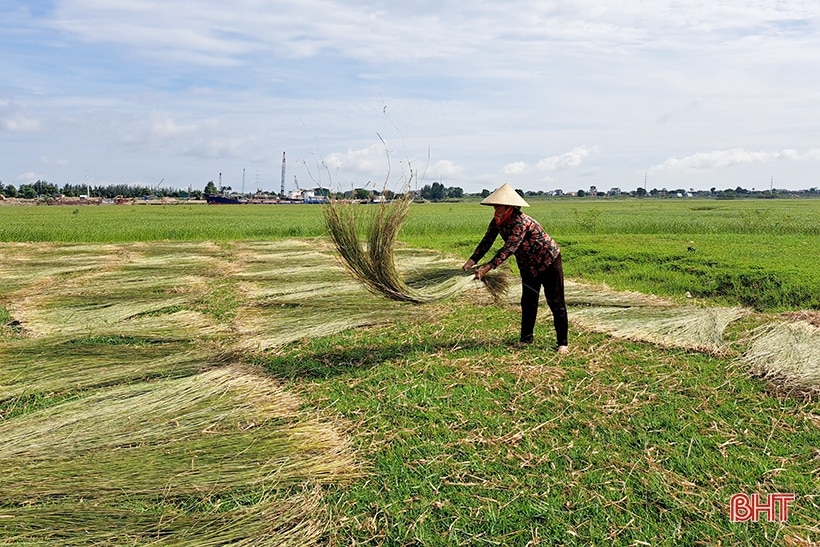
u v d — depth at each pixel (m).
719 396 4.96
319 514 3.34
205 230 25.03
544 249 5.93
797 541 3.08
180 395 4.91
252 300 9.15
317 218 38.88
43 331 7.38
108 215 45.12
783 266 10.67
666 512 3.33
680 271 11.33
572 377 5.43
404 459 3.96
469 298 8.95
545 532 3.19
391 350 6.31
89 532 3.11
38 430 4.25
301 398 5.04
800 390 4.96
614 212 45.59
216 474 3.69
